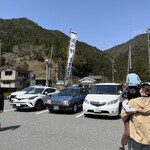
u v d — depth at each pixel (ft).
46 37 506.07
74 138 27.37
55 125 35.24
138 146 13.29
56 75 326.85
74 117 43.75
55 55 373.20
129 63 154.92
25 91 58.70
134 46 271.28
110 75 385.09
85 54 406.82
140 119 13.30
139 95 14.40
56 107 47.88
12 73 251.39
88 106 43.24
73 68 356.18
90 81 317.42
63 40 485.56
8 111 50.21
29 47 394.93
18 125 34.50
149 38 127.95
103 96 44.06
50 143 24.85
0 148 22.66
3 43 410.72
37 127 33.32
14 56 373.61
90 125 35.99
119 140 26.81
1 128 32.27
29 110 52.65
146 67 162.30
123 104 14.06
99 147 23.84
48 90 57.82
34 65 357.20
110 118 43.29
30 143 24.67
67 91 52.95
